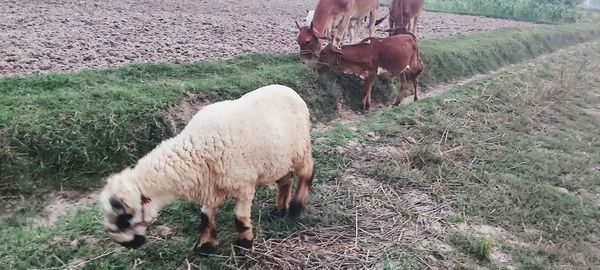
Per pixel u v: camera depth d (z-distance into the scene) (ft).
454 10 83.92
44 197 17.16
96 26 36.37
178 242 14.24
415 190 18.71
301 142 14.71
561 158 22.56
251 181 13.19
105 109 19.70
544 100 31.86
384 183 19.02
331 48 28.45
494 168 21.08
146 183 11.85
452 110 27.43
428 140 22.98
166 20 42.37
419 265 14.19
